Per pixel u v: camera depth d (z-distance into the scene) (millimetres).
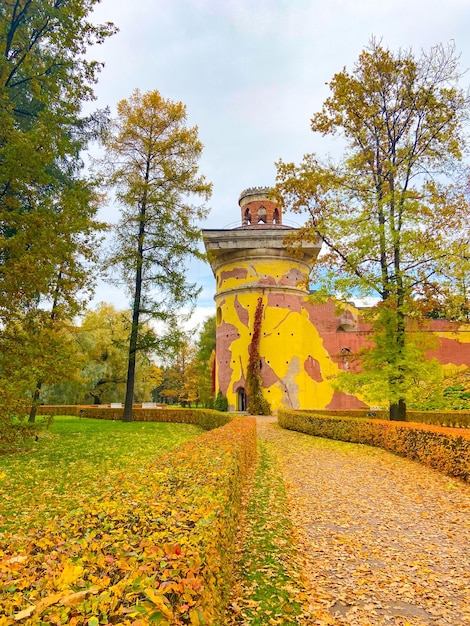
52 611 2102
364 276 17078
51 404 40719
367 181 18469
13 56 14625
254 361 36312
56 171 16766
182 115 25859
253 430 12898
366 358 17469
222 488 4715
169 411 29047
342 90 18625
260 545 5914
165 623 2072
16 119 15914
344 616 4262
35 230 12727
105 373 45656
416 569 5332
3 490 8516
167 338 23938
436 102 17547
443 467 10883
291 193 19344
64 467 11039
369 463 12633
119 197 23875
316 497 8828
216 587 3221
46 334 14109
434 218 16812
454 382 27406
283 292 38438
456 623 4152
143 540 3113
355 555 5781
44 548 3223
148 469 5984
